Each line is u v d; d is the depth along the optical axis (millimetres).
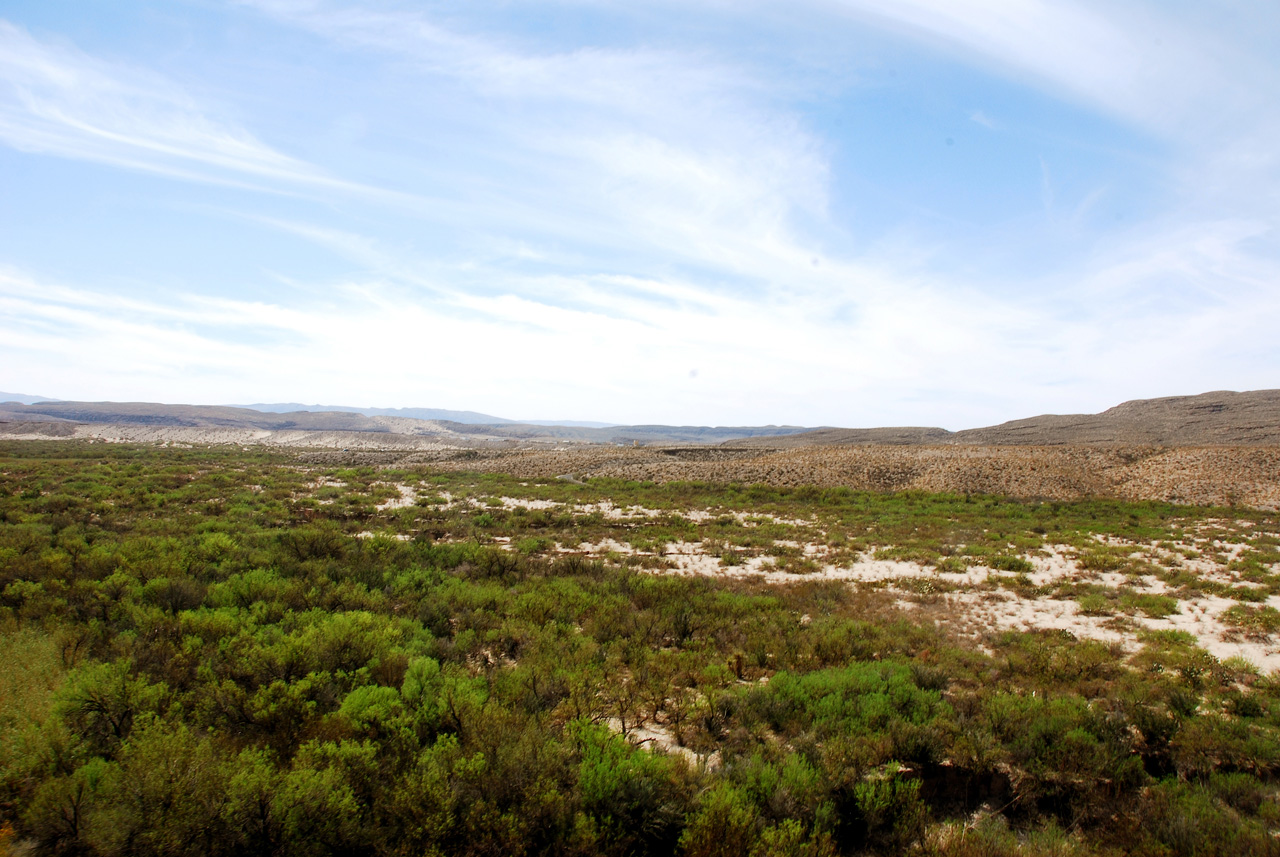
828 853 6555
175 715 8320
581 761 7773
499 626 14172
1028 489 50062
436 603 15086
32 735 7484
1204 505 44188
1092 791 8211
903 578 21703
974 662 12992
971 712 10227
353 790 6992
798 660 12938
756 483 54094
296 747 8219
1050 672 12297
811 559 25250
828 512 41094
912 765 8469
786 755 8391
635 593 17812
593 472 63562
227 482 40875
